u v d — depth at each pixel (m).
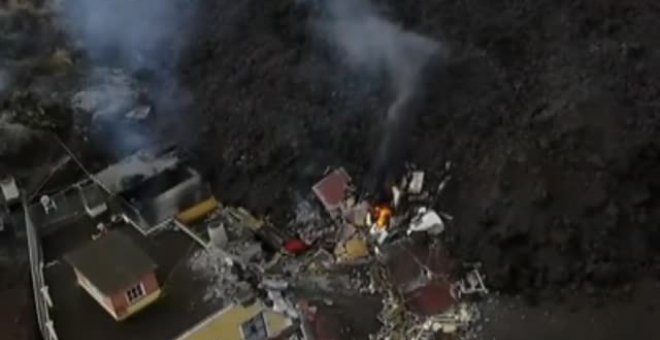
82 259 23.92
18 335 24.98
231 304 23.36
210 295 23.78
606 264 27.67
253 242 27.17
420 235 28.62
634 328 26.34
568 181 28.41
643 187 28.44
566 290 27.52
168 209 27.56
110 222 26.84
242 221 28.61
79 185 28.50
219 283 24.23
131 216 26.97
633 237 28.06
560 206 28.19
